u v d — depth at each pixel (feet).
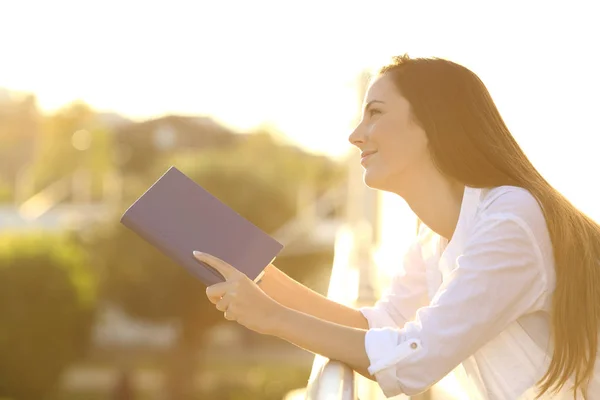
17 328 90.33
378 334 6.95
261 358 117.39
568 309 6.80
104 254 112.78
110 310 117.29
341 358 6.97
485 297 6.80
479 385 7.46
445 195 7.48
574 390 6.98
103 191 197.77
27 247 93.30
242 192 120.16
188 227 7.23
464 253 6.99
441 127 7.20
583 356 6.84
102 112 221.87
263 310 6.94
